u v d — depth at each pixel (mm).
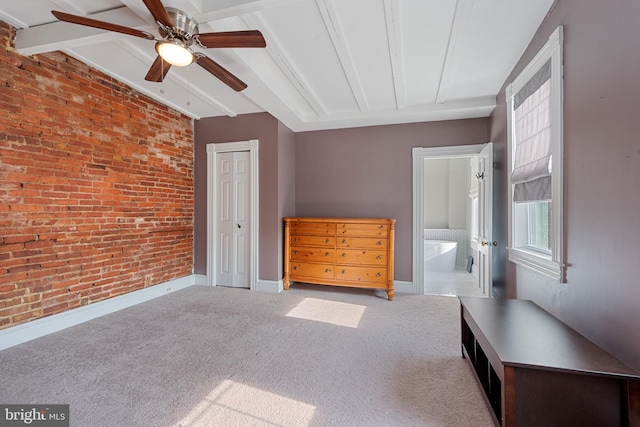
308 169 4324
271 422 1480
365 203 4082
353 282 3670
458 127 3730
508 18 1992
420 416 1528
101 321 2820
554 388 1233
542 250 2285
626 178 1267
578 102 1613
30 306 2408
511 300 2148
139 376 1882
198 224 4262
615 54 1325
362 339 2443
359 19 1992
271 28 2102
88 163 2846
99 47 2502
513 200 2609
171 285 3855
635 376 1145
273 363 2055
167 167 3801
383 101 3404
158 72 2215
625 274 1276
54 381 1813
